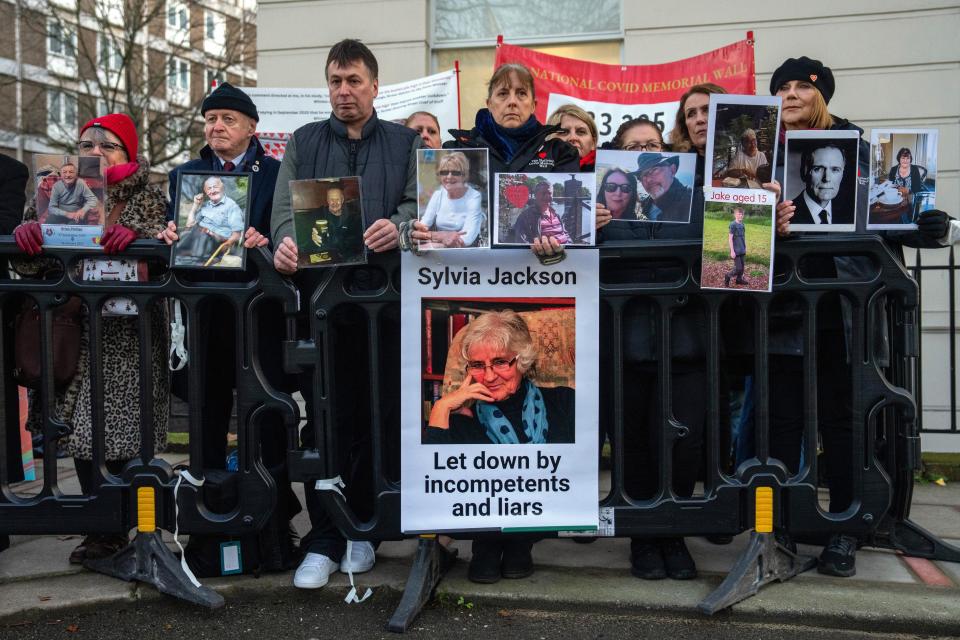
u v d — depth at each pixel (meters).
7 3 22.30
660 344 2.64
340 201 2.52
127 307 2.81
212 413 3.07
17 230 2.69
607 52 5.86
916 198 2.55
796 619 2.47
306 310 2.87
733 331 2.90
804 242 2.58
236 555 2.76
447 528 2.60
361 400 2.94
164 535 3.41
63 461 4.96
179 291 2.69
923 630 2.40
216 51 25.50
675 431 2.64
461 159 2.46
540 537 2.73
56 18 19.27
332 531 2.82
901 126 5.30
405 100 4.97
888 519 2.96
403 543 3.21
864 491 2.62
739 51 4.66
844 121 3.10
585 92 4.78
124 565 2.75
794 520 2.63
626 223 2.91
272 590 2.70
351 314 2.80
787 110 2.97
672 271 2.75
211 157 3.21
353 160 2.85
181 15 24.14
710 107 2.44
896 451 2.90
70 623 2.54
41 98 23.75
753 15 5.40
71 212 2.67
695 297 2.61
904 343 2.78
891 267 2.58
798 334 2.80
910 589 2.63
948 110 5.23
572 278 2.58
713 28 5.45
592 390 2.60
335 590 2.69
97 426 2.72
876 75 5.32
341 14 5.93
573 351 2.59
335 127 2.87
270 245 3.08
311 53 5.96
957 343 5.28
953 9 5.20
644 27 5.53
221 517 2.70
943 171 5.27
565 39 5.91
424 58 5.88
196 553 2.79
